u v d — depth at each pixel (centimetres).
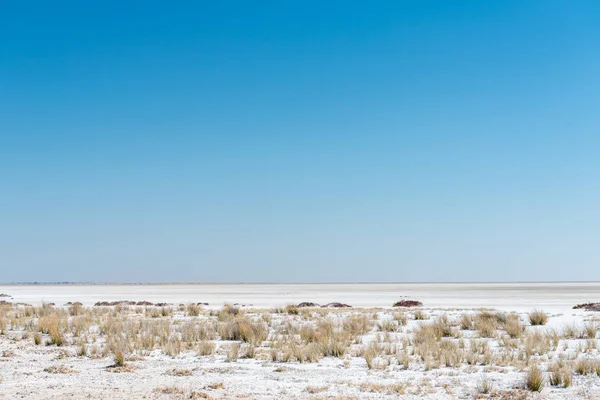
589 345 2148
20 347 2291
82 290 13950
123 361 1834
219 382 1531
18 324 3206
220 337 2611
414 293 9806
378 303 6169
